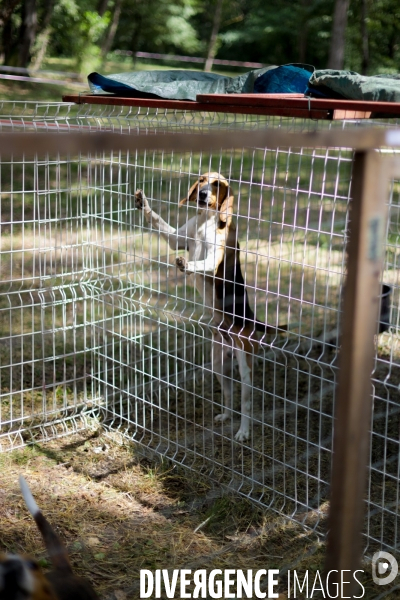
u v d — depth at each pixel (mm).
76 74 18703
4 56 17141
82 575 3043
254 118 4590
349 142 1315
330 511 1588
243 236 7230
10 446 4164
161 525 3459
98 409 4578
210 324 4352
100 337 5469
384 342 5535
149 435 4324
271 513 3529
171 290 6488
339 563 1594
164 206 6508
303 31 25891
